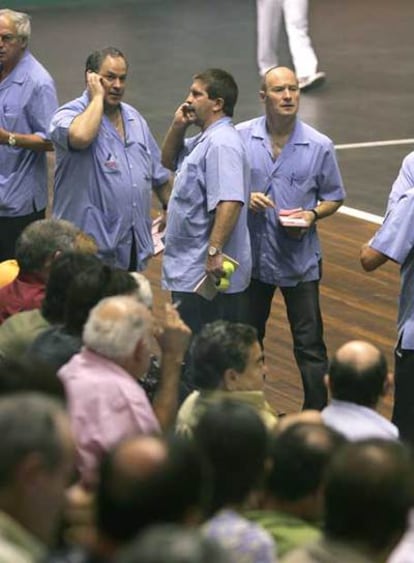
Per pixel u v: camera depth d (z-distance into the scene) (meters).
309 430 9.30
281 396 18.69
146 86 40.00
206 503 8.82
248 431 9.21
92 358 11.77
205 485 7.52
